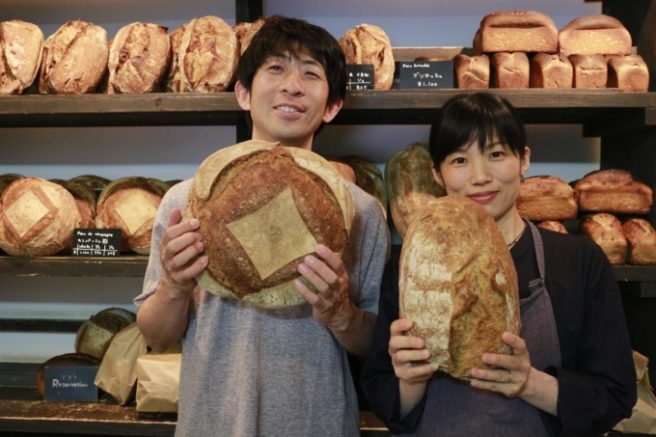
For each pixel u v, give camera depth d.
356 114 1.61
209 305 1.07
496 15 1.52
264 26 1.14
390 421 1.00
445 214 0.91
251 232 0.89
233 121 1.76
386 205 1.61
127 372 1.49
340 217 0.93
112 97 1.42
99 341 1.67
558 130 1.78
